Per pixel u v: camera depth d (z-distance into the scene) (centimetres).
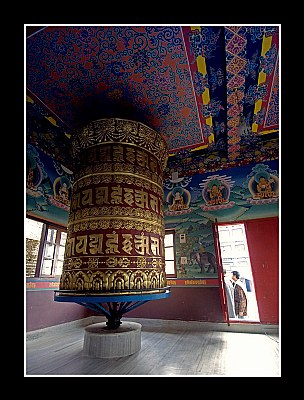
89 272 573
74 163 715
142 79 643
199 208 914
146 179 668
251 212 850
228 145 884
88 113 759
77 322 852
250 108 727
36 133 764
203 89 671
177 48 568
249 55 571
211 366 498
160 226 676
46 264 775
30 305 702
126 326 644
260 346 632
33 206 737
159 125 807
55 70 623
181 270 891
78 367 493
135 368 489
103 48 570
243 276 832
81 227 614
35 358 545
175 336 733
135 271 586
